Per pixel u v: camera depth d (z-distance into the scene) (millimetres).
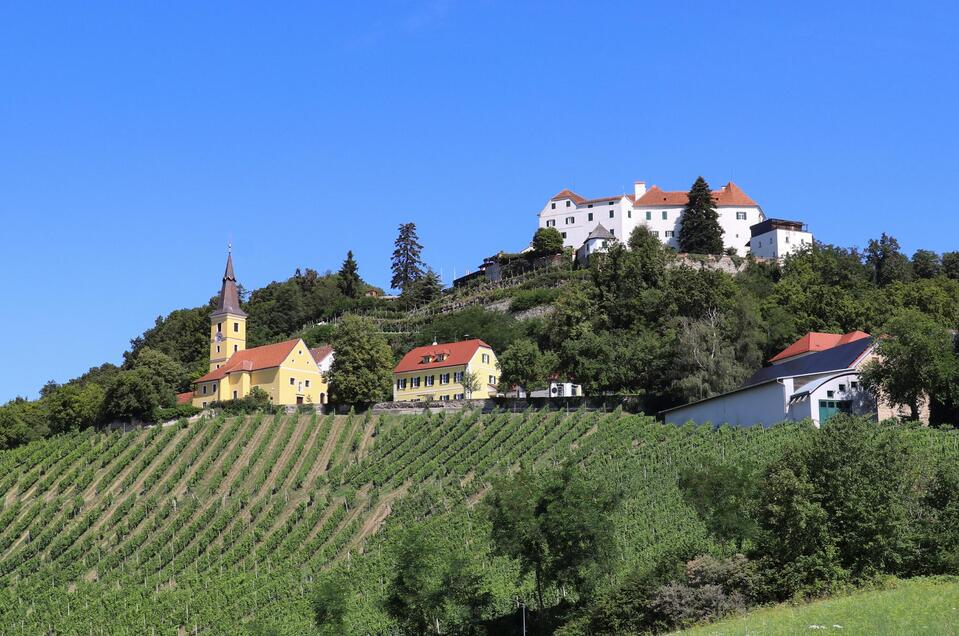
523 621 78750
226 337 190500
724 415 126500
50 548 124250
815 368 122500
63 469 143875
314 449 138375
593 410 138375
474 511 104750
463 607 81500
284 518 121625
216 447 142250
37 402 180500
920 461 79125
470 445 129125
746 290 183500
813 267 195875
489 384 168500
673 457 112250
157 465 141500
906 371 113000
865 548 70625
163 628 97375
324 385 176500
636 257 173250
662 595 70750
